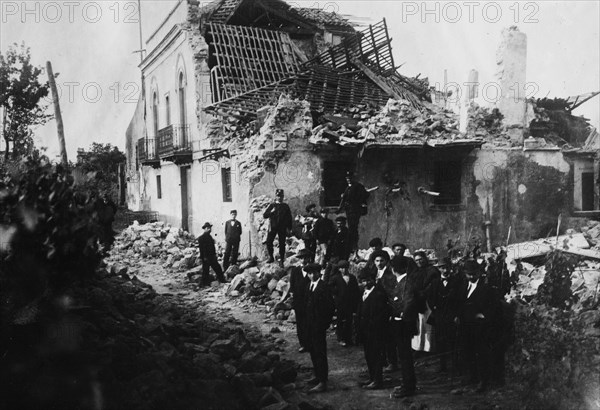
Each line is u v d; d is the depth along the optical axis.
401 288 7.64
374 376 7.54
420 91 23.52
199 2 22.75
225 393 6.33
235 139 19.42
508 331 6.98
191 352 7.72
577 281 10.06
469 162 18.80
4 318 5.39
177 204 24.23
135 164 32.16
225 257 15.41
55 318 5.80
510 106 20.05
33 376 5.23
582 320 6.49
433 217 18.38
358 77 23.03
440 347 7.96
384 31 22.92
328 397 7.23
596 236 16.64
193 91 21.86
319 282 7.58
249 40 23.17
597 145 20.67
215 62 22.89
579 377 5.77
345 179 17.73
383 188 17.86
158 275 16.36
